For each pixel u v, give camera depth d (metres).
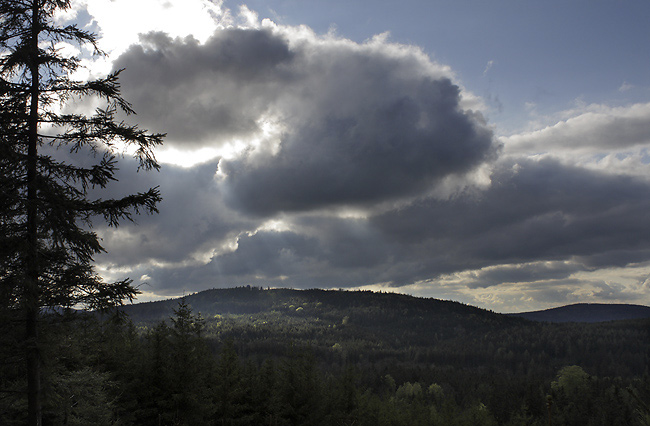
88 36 14.11
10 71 13.48
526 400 107.69
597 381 113.19
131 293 13.54
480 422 74.69
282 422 39.88
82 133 13.82
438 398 131.62
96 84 14.04
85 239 13.16
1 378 13.47
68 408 19.98
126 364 32.88
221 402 37.59
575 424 97.69
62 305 12.87
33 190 13.09
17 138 13.31
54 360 13.73
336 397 48.81
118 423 28.20
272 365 44.38
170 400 30.77
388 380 154.12
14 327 12.71
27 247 12.02
